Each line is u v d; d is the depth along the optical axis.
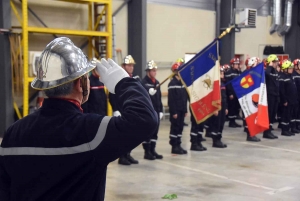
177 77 7.06
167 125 11.11
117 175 5.71
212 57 6.41
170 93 7.07
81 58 1.41
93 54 10.51
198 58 6.46
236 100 10.82
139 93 1.39
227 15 13.70
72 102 1.39
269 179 5.59
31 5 9.40
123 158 6.36
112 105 5.75
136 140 1.31
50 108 1.38
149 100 1.39
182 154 7.22
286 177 5.71
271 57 9.12
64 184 1.32
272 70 8.98
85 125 1.32
